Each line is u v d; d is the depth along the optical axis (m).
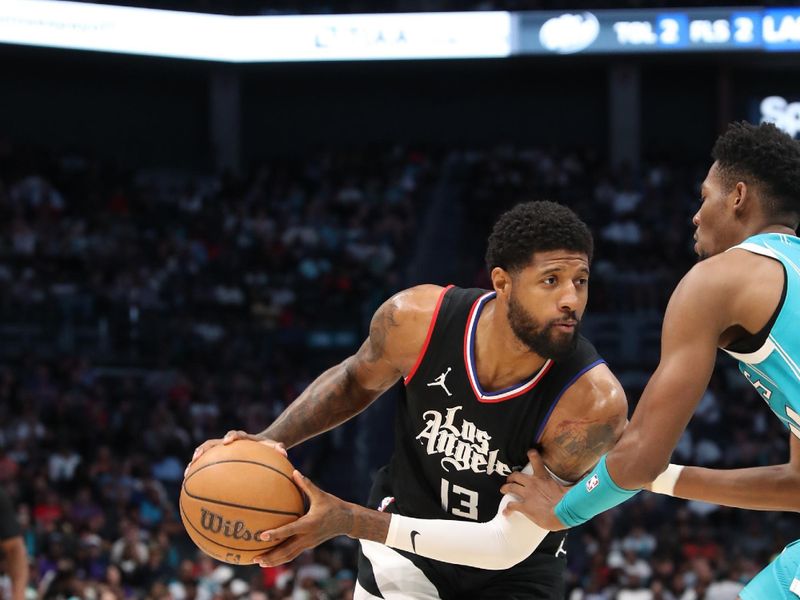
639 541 9.04
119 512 9.22
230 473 2.43
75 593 7.28
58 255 13.21
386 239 14.17
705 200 2.31
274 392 11.29
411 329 2.58
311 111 17.05
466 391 2.50
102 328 11.93
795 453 2.48
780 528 9.44
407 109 17.02
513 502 2.42
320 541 2.48
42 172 14.96
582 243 2.34
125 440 10.47
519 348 2.41
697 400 2.11
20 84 16.00
